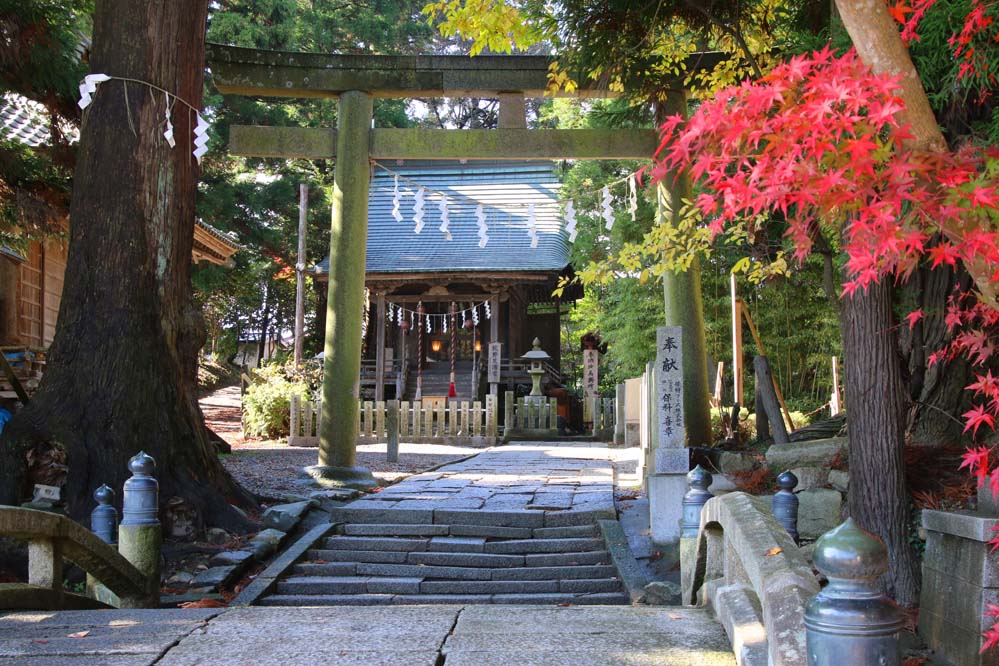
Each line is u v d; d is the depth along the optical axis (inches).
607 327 926.4
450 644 139.4
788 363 746.2
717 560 179.0
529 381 1022.4
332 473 423.8
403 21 1172.5
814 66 115.7
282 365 933.8
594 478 478.9
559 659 128.9
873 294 256.5
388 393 1056.8
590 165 759.1
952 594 208.8
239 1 1053.8
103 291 323.0
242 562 297.6
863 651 84.6
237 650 138.6
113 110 332.2
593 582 303.7
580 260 839.7
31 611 177.2
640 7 362.0
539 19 376.5
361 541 337.4
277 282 1310.3
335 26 1100.5
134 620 164.1
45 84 432.1
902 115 113.1
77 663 132.3
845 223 205.9
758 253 360.8
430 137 442.3
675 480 323.6
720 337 761.0
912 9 140.3
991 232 108.0
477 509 363.6
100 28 340.2
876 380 255.1
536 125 1262.3
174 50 342.0
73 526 193.9
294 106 1069.8
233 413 999.0
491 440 770.8
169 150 338.3
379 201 1066.7
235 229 1057.5
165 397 324.5
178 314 340.5
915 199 104.3
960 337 168.2
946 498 255.3
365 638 145.1
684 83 419.5
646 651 132.0
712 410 525.0
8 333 586.6
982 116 264.7
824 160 110.4
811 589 111.6
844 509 277.9
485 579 313.6
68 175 480.4
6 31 405.7
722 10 365.7
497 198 1048.2
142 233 329.7
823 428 364.5
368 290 985.5
